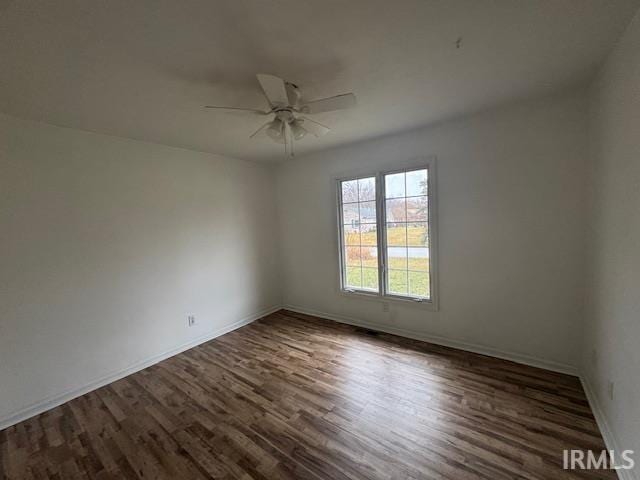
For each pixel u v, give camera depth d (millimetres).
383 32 1403
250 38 1401
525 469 1515
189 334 3279
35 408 2211
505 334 2641
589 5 1263
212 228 3533
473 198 2666
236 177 3812
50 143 2314
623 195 1480
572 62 1751
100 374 2578
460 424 1858
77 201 2457
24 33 1272
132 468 1659
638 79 1298
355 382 2398
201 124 2486
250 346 3217
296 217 4145
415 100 2219
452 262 2850
